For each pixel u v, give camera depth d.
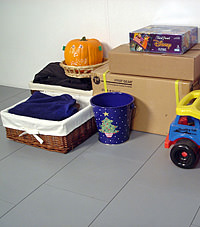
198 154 1.91
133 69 2.20
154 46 2.13
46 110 2.21
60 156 2.15
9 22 3.21
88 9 2.73
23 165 2.09
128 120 2.20
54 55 3.11
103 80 2.33
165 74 2.11
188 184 1.79
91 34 2.81
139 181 1.84
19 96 3.21
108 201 1.71
